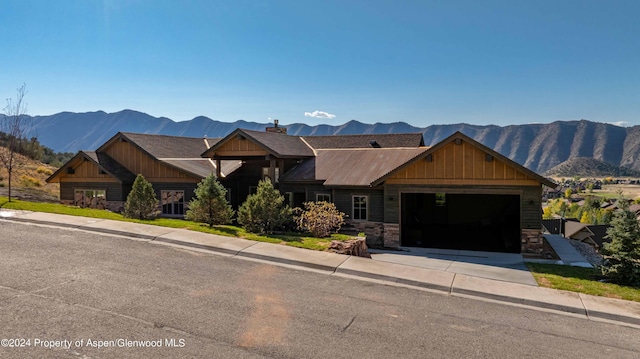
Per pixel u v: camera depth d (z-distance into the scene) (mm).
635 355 6320
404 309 7762
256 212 14266
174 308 7082
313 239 13336
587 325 7516
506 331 7004
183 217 21297
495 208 22703
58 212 15125
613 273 10836
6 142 36312
